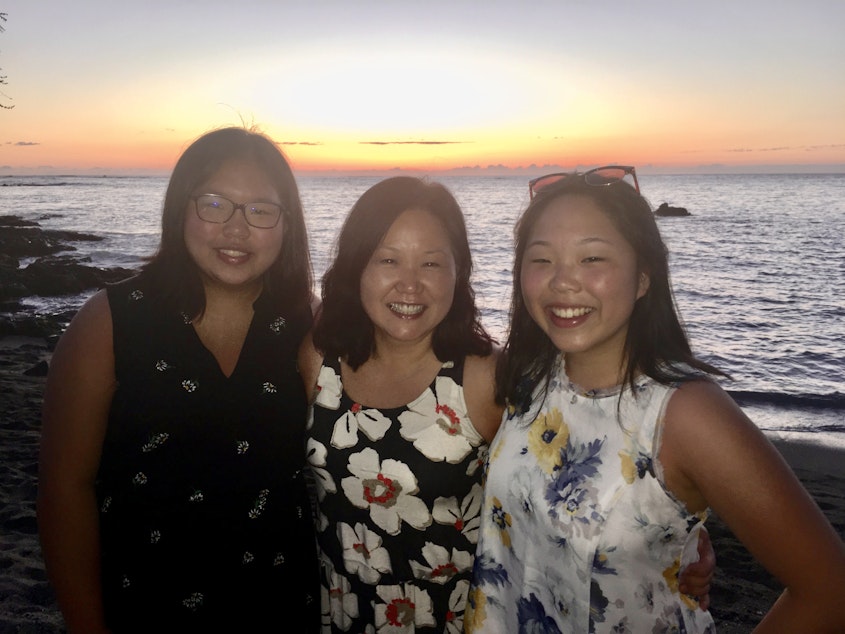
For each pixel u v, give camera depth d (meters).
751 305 18.34
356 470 2.18
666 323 1.77
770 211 60.19
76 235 36.28
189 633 2.00
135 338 1.92
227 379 2.00
